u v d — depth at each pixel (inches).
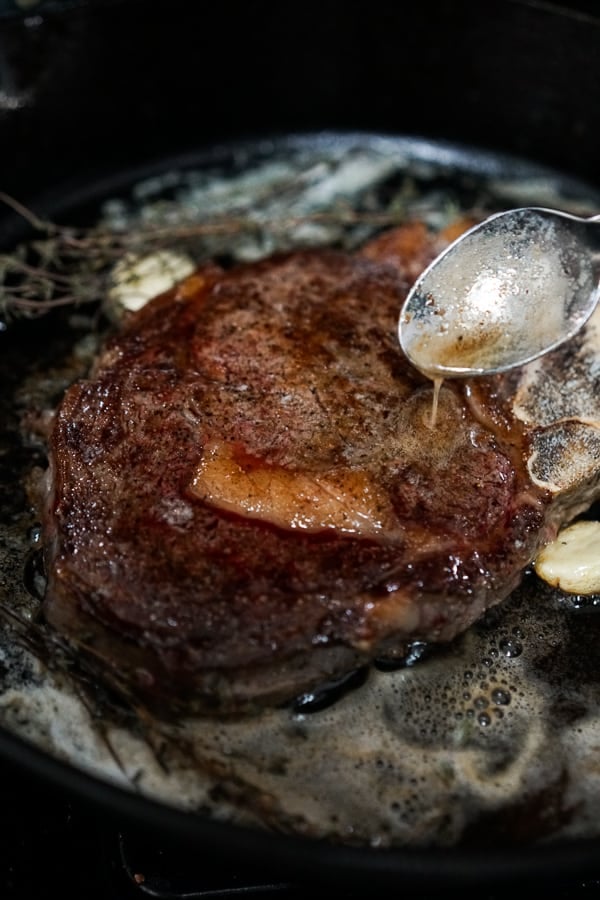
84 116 21.8
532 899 15.1
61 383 18.9
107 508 15.2
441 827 14.6
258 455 15.4
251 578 14.7
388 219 21.3
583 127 22.3
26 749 14.0
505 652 16.1
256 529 15.0
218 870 15.0
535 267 16.2
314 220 21.4
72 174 22.3
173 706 14.9
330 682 15.6
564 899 15.1
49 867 15.1
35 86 20.9
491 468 15.8
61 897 14.9
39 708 15.3
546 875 13.4
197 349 16.7
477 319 16.1
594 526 16.9
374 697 15.5
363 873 13.3
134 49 21.4
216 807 14.5
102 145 22.4
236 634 14.4
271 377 16.3
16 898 14.9
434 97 23.0
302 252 18.5
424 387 16.3
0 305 19.4
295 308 17.3
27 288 19.4
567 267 16.2
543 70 21.9
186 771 14.8
